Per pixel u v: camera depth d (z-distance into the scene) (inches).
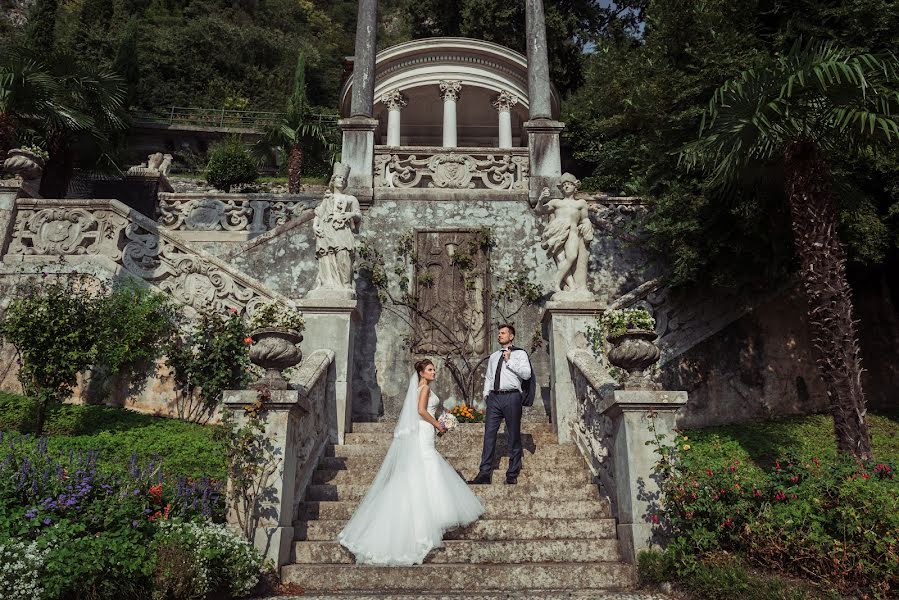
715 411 386.0
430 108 930.1
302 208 566.6
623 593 190.9
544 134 454.6
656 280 394.9
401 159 459.8
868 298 437.4
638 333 227.1
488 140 982.4
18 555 156.3
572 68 1105.4
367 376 384.2
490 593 192.9
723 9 397.1
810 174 283.6
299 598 187.0
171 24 1793.8
